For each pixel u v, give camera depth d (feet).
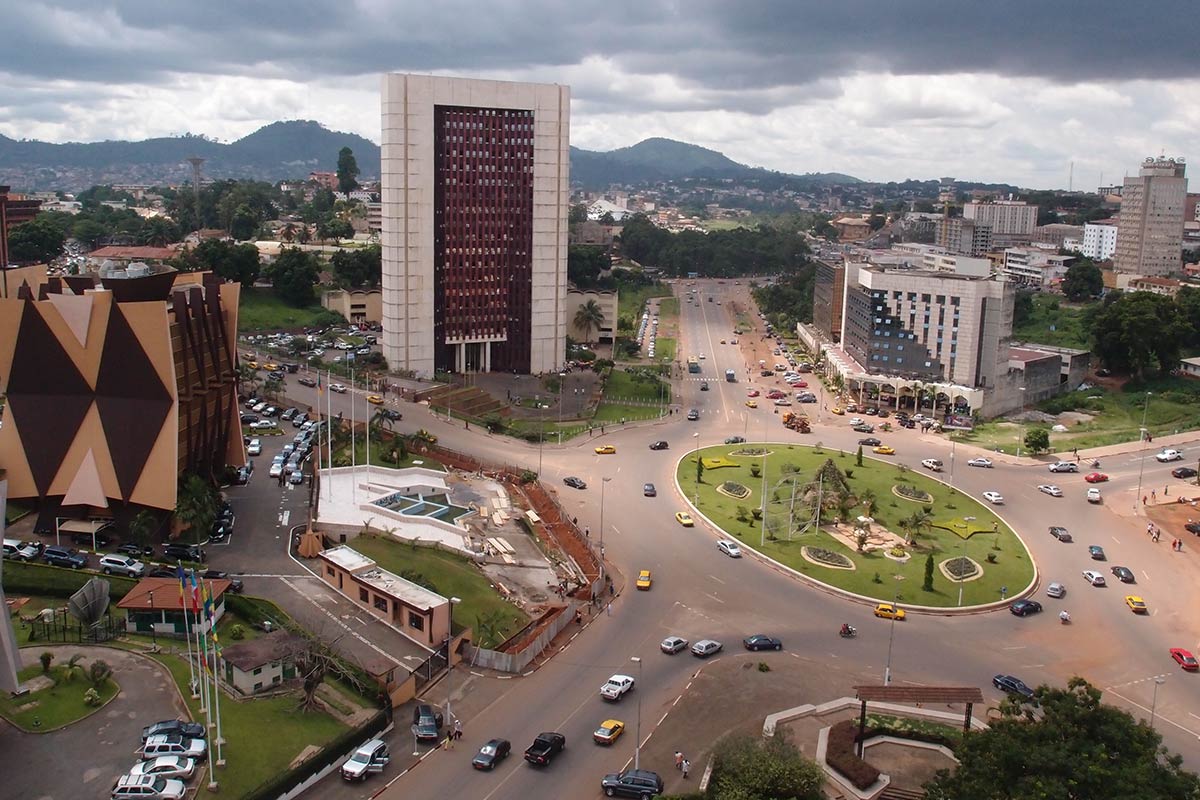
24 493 565.53
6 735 372.99
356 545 579.48
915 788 382.63
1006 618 553.23
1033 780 312.09
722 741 390.83
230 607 488.85
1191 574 625.82
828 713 435.53
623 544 637.71
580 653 488.02
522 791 372.79
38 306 547.08
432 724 405.18
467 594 534.78
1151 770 311.27
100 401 565.53
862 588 576.20
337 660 435.53
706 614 538.88
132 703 399.24
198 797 345.51
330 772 375.86
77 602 435.12
